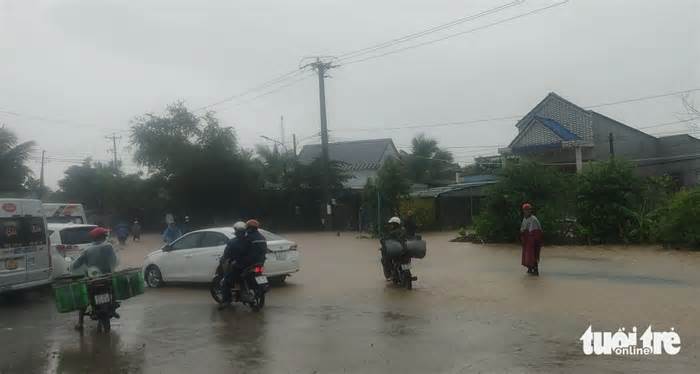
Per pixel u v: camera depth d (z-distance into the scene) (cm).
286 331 959
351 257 2122
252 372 739
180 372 753
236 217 4578
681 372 691
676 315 986
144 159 4866
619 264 1664
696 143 4428
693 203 2005
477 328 931
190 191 4506
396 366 741
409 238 1373
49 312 1274
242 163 4538
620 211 2223
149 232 5147
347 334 922
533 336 870
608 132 4206
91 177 5772
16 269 1369
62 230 1588
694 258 1758
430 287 1349
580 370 705
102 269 1091
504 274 1517
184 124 4841
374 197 3309
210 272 1449
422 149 5759
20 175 4138
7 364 832
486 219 2455
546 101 4291
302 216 4528
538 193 2358
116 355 854
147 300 1345
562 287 1286
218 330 988
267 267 1411
